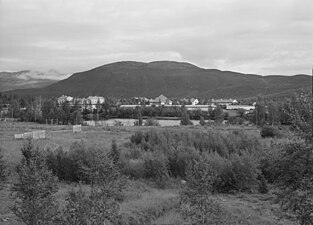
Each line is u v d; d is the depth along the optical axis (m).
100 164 10.29
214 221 12.58
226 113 98.12
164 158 24.41
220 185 21.84
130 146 33.97
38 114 97.62
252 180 21.80
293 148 11.00
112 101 160.62
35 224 8.98
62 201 14.18
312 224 10.52
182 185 21.78
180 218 14.80
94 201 9.44
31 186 9.23
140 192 19.91
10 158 25.58
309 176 10.73
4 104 138.38
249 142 30.14
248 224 14.97
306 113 11.20
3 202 15.14
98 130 60.25
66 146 36.50
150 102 189.88
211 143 29.62
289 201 11.31
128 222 14.21
